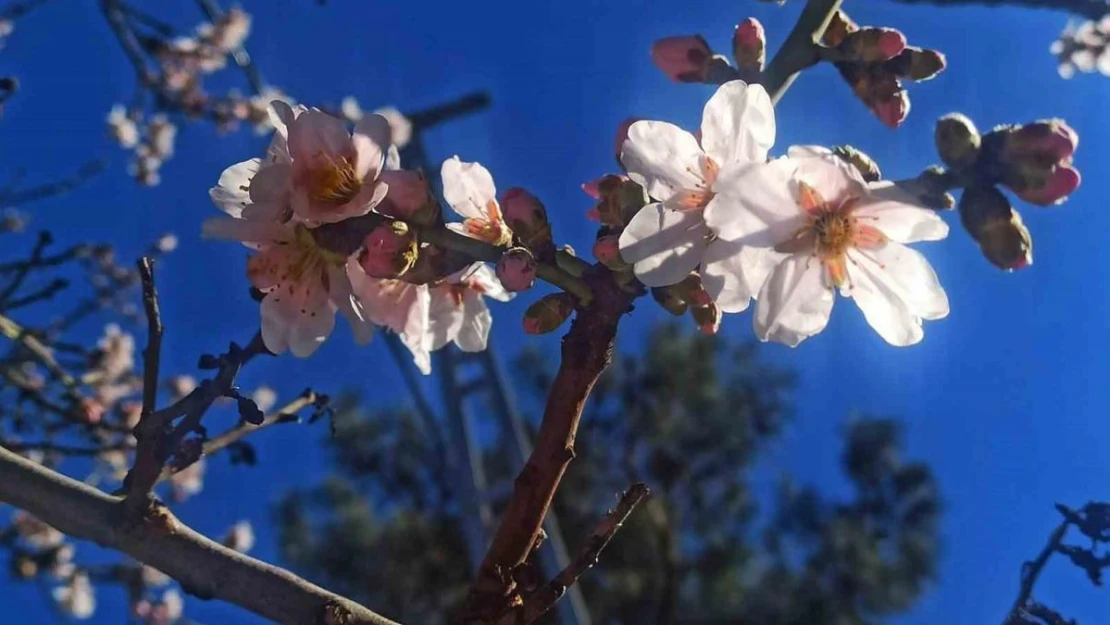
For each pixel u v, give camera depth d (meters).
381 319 0.17
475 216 0.19
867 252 0.16
